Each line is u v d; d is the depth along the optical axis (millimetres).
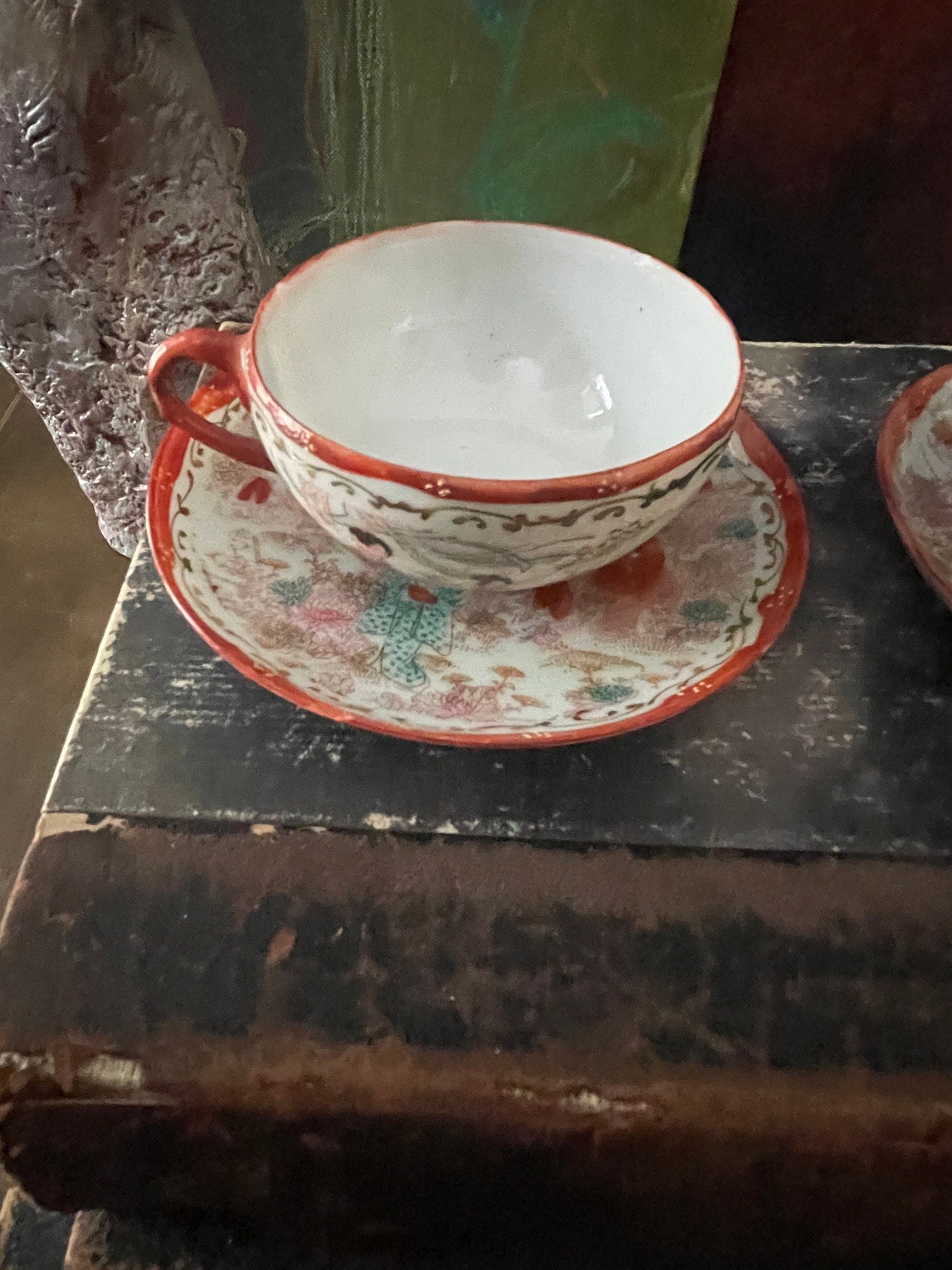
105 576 1093
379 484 300
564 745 364
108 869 343
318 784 370
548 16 739
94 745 377
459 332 472
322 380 434
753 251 962
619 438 465
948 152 848
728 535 420
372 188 822
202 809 361
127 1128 318
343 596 394
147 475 887
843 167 876
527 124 816
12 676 1013
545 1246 392
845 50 785
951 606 384
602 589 402
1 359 770
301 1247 410
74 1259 412
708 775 376
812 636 422
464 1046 312
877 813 367
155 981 320
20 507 1151
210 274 683
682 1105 306
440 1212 369
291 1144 327
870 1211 339
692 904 343
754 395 536
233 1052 308
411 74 751
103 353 739
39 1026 309
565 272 453
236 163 677
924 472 460
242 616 376
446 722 339
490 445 483
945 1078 307
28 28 529
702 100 827
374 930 334
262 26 678
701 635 382
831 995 323
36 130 574
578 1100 306
